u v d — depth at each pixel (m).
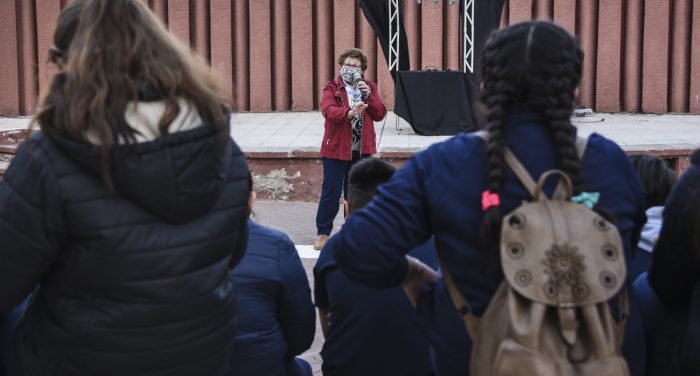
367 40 18.64
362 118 9.16
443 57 18.59
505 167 2.46
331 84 9.17
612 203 2.52
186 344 2.63
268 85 19.02
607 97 18.34
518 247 2.33
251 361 3.55
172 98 2.51
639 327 2.62
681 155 12.72
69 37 2.64
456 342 2.56
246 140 13.90
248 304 3.55
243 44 19.11
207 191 2.55
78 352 2.57
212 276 2.67
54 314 2.60
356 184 4.04
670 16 18.12
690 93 18.02
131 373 2.59
